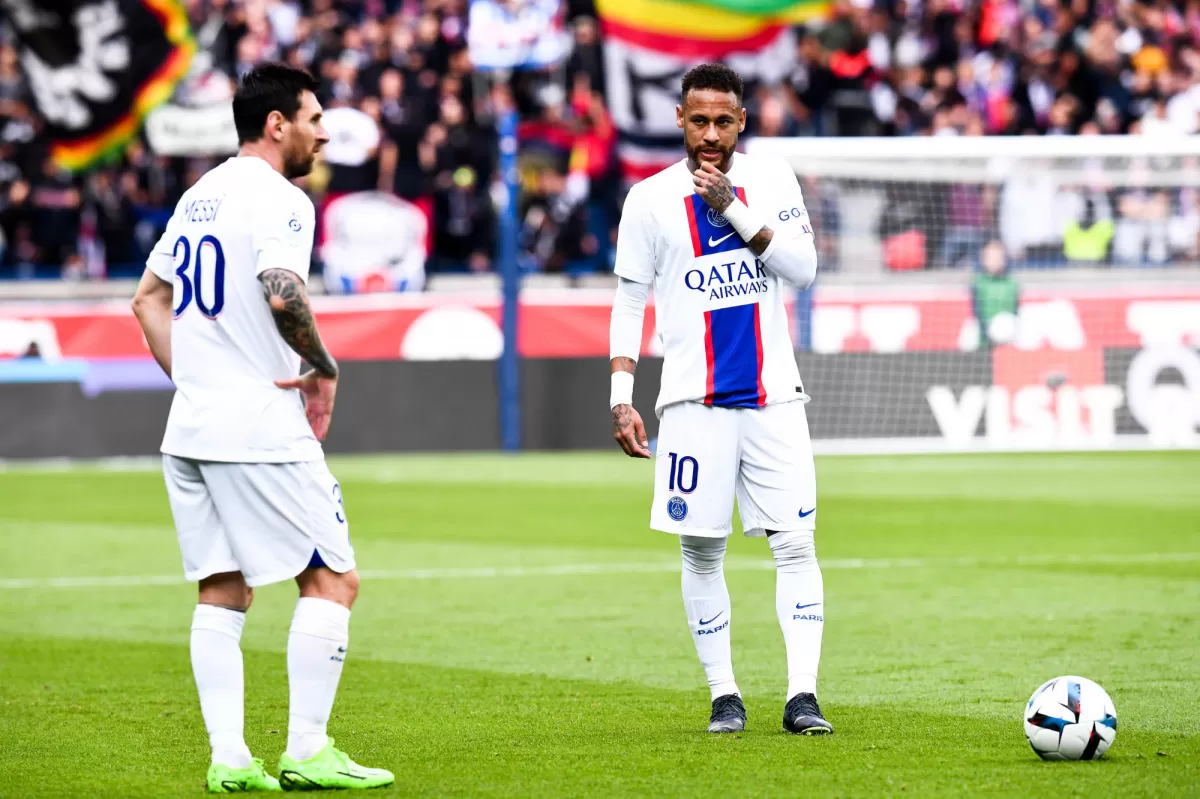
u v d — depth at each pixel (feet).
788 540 63.36
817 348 218.59
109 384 217.77
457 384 224.12
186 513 53.72
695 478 63.21
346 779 52.65
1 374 214.69
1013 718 64.54
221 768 52.85
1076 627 88.89
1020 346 219.41
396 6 261.03
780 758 56.80
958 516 150.10
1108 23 258.37
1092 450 230.68
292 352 53.93
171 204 240.53
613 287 231.50
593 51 247.50
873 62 256.11
